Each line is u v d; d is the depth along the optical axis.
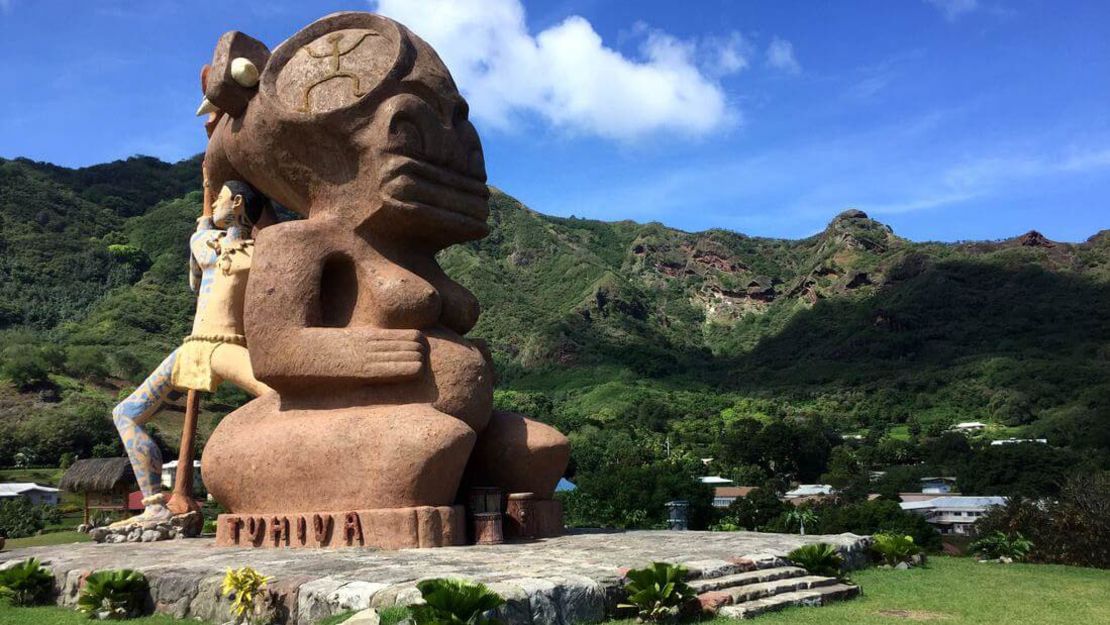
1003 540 14.95
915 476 60.31
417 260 11.51
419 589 6.36
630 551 9.65
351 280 10.99
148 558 9.63
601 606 7.25
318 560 8.48
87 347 72.25
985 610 8.64
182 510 13.15
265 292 10.42
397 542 9.53
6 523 29.17
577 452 58.53
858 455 71.56
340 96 10.83
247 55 11.40
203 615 7.76
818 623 7.54
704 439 78.94
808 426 77.69
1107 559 13.69
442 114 11.34
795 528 30.39
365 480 9.82
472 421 10.84
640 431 78.44
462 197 11.35
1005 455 52.25
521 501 11.15
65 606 9.02
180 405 59.53
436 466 9.77
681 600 7.42
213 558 9.20
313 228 10.69
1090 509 14.59
